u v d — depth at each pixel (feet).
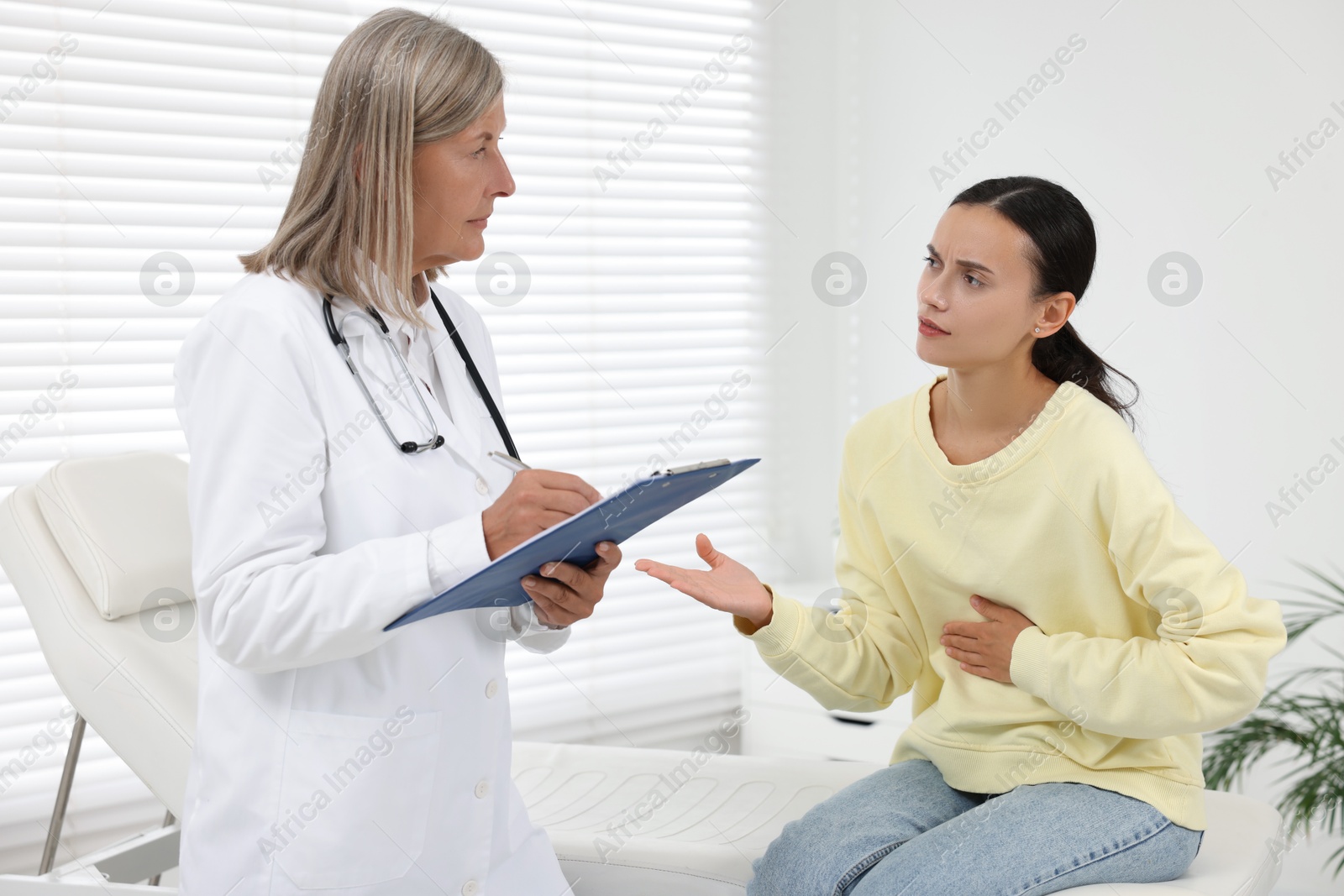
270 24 8.02
